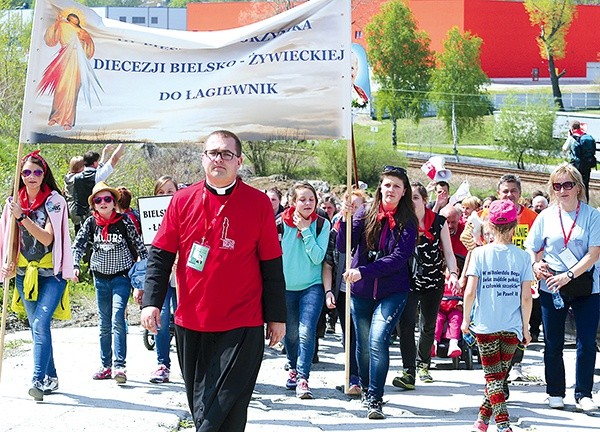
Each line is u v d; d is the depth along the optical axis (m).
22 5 30.12
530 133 77.69
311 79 11.40
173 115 11.32
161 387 12.22
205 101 11.34
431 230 12.27
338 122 11.41
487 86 92.69
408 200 11.05
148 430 10.20
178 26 124.06
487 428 10.41
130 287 12.52
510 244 10.05
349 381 12.07
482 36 102.12
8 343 14.84
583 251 11.04
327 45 11.40
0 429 10.05
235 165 8.03
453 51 86.69
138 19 122.75
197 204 8.05
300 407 11.44
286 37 11.36
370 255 11.12
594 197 59.94
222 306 7.95
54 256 11.02
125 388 12.10
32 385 11.21
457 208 14.51
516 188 13.16
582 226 11.05
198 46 11.29
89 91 11.23
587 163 28.56
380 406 10.95
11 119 27.56
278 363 14.14
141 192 26.75
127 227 12.20
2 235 11.01
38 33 11.15
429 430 10.45
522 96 92.69
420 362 13.15
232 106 11.36
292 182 53.47
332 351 15.36
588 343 11.25
